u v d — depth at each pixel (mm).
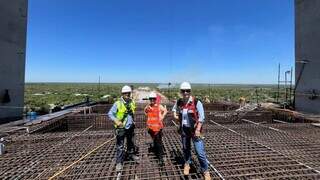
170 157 5219
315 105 12688
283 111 12297
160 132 5125
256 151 5598
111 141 6680
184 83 4137
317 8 12609
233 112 12719
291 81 15758
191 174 4242
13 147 6109
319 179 4113
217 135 7277
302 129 8156
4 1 12094
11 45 12781
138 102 17109
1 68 11938
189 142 4203
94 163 4930
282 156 5227
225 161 4906
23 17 13961
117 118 4668
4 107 12102
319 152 5539
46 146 6184
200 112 4020
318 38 12523
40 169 4613
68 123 11398
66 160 5082
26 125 8820
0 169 4641
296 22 14562
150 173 4414
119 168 4480
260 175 4227
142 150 5703
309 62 13227
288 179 4098
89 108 14531
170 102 16922
